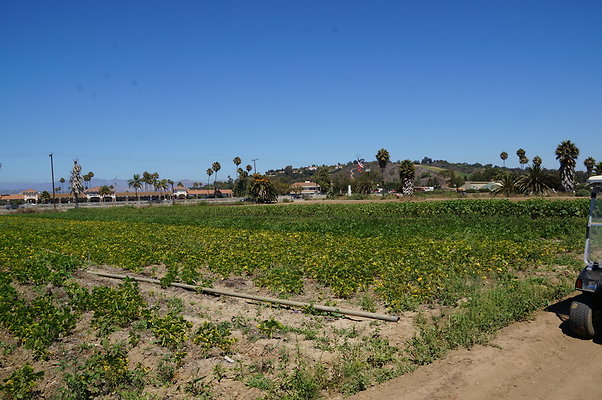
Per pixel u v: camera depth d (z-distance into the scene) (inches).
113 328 370.0
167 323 352.2
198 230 1264.8
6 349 330.0
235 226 1435.8
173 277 558.6
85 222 1825.8
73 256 748.6
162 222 1748.3
